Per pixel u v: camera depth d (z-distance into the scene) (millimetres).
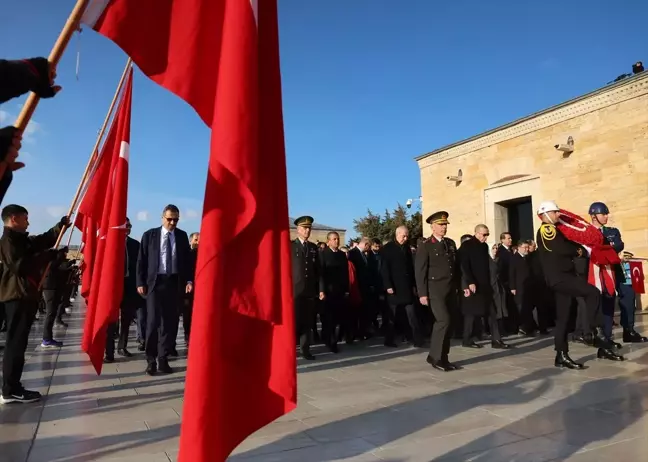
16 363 5016
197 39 2475
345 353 8359
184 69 2441
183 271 6816
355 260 9984
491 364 7043
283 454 3527
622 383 5543
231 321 2373
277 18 2633
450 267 6840
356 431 4039
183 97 2424
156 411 4703
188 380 2211
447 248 6961
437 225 7023
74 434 4004
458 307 9125
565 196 14273
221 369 2264
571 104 14109
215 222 2252
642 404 4676
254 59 2318
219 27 2506
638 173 12578
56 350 8734
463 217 17781
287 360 2410
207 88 2461
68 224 4980
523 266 10367
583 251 7430
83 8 2119
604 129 13359
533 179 15242
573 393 5152
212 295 2221
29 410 4742
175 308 6727
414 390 5477
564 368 6516
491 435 3891
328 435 3943
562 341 6621
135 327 13328
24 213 5094
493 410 4602
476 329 9953
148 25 2430
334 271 8680
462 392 5332
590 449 3533
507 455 3455
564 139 14344
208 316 2213
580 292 6438
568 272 6602
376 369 6816
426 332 10391
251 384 2428
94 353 4914
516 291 10320
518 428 4047
